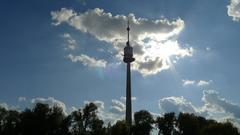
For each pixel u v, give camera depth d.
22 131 149.38
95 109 164.25
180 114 181.62
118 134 164.75
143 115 183.62
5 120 160.88
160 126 181.25
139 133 177.50
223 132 155.62
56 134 156.00
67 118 159.62
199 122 187.25
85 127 162.38
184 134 176.62
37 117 148.88
